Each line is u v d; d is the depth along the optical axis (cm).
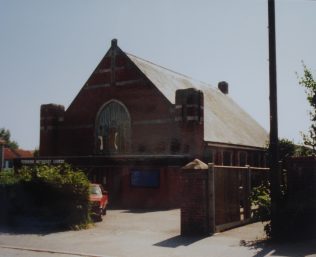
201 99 2805
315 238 1179
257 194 1298
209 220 1304
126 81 3162
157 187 2581
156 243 1192
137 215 2047
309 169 1224
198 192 1311
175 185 2552
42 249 1127
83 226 1535
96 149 3269
